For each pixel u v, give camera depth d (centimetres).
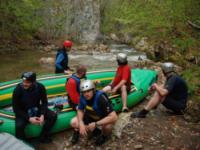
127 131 487
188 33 880
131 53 1412
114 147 446
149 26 1127
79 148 450
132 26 1489
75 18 1781
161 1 1082
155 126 506
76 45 1617
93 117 448
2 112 475
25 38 1482
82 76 503
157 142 458
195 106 576
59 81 648
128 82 575
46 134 470
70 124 478
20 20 1521
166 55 1000
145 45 1430
